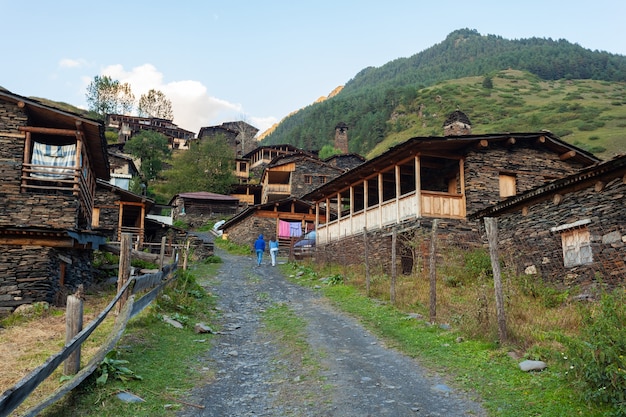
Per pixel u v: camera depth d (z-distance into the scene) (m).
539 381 6.74
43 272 13.16
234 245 35.84
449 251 16.58
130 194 27.72
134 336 8.87
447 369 7.71
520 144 18.86
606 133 69.00
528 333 8.53
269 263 26.39
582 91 117.44
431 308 10.41
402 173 21.64
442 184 20.20
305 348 9.29
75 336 6.05
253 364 8.55
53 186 15.59
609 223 11.55
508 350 8.05
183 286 13.89
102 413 5.77
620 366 5.83
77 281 15.45
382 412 6.19
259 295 15.93
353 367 8.05
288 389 7.19
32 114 15.54
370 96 157.25
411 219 17.94
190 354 8.72
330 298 14.48
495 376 7.17
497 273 8.67
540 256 13.61
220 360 8.69
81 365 6.97
